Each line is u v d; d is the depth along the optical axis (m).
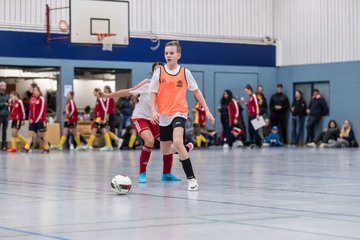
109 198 9.94
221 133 34.72
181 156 11.02
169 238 6.42
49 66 31.22
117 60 32.66
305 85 35.09
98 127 29.55
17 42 30.61
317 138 33.38
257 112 32.78
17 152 27.56
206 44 34.78
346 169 16.25
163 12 33.78
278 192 10.76
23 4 30.70
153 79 11.29
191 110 34.00
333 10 33.62
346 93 32.88
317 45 34.38
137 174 14.75
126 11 31.50
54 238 6.45
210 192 10.76
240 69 35.56
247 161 19.89
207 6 34.88
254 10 36.00
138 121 12.62
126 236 6.55
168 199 9.76
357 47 32.69
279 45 36.28
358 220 7.59
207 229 6.95
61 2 31.47
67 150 29.52
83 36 30.70
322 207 8.78
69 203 9.32
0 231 6.91
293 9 35.50
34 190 11.25
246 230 6.88
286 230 6.87
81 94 37.38
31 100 27.02
